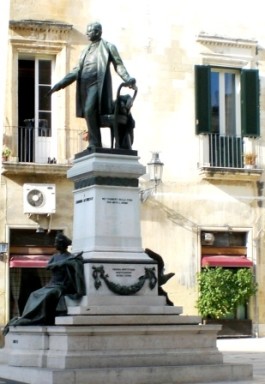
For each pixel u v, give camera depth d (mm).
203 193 37312
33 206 34906
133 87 20156
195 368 17938
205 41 37781
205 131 37281
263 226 37969
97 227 19328
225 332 36438
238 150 38062
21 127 35406
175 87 37375
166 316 18578
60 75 35781
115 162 19609
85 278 18953
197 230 37031
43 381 17031
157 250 36469
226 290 36156
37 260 34719
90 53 20422
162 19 37406
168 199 36781
